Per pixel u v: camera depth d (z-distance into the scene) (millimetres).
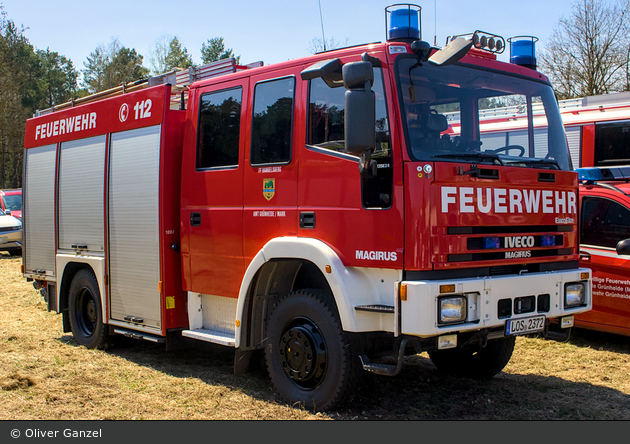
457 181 3965
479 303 4000
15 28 38438
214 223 5277
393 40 4309
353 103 3859
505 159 4434
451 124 4332
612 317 6469
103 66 44406
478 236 4062
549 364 6012
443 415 4484
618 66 23484
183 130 5840
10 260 15750
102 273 6410
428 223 3848
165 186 5676
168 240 5684
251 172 4965
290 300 4668
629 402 4816
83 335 6883
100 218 6500
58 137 7324
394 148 3988
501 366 5312
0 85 37000
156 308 5730
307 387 4582
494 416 4473
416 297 3771
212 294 5324
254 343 4906
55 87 63500
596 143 10383
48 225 7469
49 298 7586
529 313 4312
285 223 4668
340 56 4426
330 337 4328
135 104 6047
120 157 6223
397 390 5105
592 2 23781
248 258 4969
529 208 4414
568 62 24266
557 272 4574
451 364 5598
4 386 5098
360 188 4156
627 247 5512
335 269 4172
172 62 50906
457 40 4152
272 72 4910
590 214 6793
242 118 5105
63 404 4730
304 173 4547
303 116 4602
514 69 4957
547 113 5062
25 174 7980
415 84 4168
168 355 6457
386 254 3990
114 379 5461
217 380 5434
